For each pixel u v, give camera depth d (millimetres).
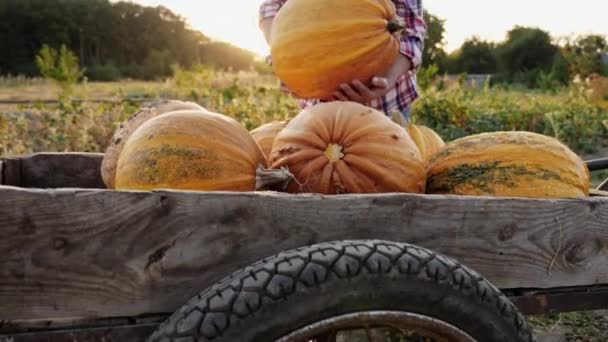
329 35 2184
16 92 30922
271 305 1318
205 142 1778
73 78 22672
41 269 1331
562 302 1755
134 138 1833
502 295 1514
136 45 102312
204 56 108688
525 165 1919
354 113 1883
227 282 1358
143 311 1418
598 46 41781
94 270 1365
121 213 1363
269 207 1463
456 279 1444
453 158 2020
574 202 1699
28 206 1301
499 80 51562
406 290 1403
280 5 2967
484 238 1632
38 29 87312
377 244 1438
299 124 1899
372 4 2238
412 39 2648
